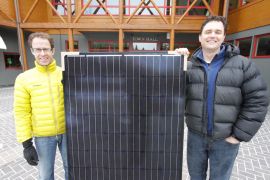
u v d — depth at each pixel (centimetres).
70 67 155
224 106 160
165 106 156
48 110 179
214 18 154
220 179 183
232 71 156
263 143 372
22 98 173
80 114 161
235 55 159
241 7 816
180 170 165
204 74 163
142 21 927
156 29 779
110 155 167
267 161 308
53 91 179
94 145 166
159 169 167
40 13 1013
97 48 1088
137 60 152
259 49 737
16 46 1077
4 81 1034
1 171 278
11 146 351
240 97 160
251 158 317
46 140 187
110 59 153
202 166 191
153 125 159
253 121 156
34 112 179
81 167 171
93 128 163
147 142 162
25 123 177
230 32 903
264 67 711
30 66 1115
